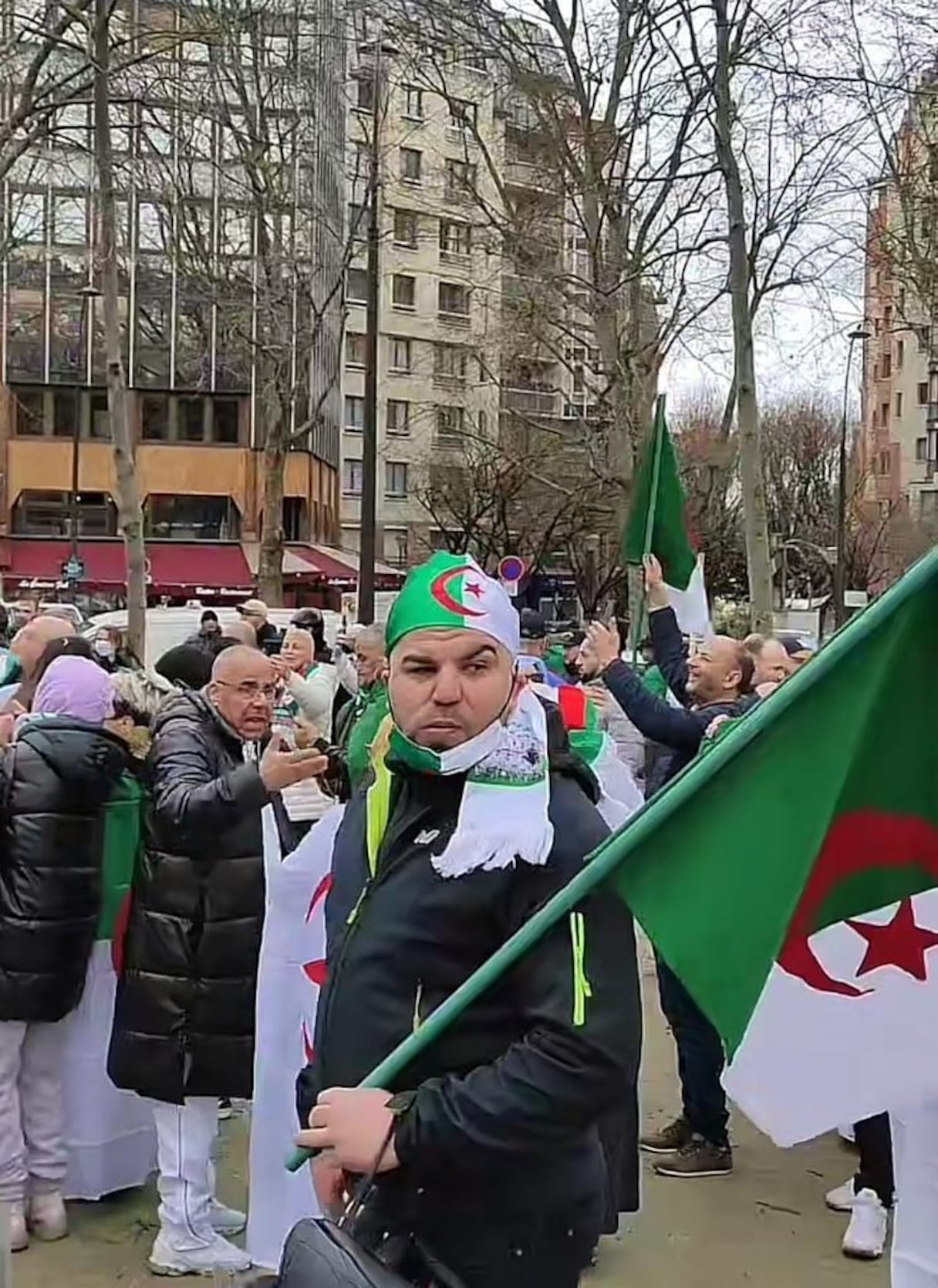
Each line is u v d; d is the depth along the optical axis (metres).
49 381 46.66
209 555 46.91
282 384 29.00
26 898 4.30
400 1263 2.14
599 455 25.55
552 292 29.50
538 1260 2.19
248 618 12.12
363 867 2.45
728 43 15.74
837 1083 1.93
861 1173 4.53
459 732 2.23
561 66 21.17
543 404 45.97
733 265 14.41
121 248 39.47
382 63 25.66
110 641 11.55
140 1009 4.20
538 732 2.30
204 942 4.17
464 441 50.88
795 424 55.25
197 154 24.95
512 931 2.20
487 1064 2.14
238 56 21.42
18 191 25.08
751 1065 1.93
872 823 1.91
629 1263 4.41
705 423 50.25
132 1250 4.43
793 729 1.90
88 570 45.62
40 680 5.05
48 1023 4.42
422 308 57.53
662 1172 5.15
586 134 20.06
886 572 52.22
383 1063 2.17
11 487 46.81
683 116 19.89
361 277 56.44
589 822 2.24
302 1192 3.90
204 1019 4.16
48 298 45.94
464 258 57.53
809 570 54.69
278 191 26.56
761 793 1.90
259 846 4.22
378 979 2.25
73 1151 4.68
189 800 4.02
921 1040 1.93
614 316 21.23
